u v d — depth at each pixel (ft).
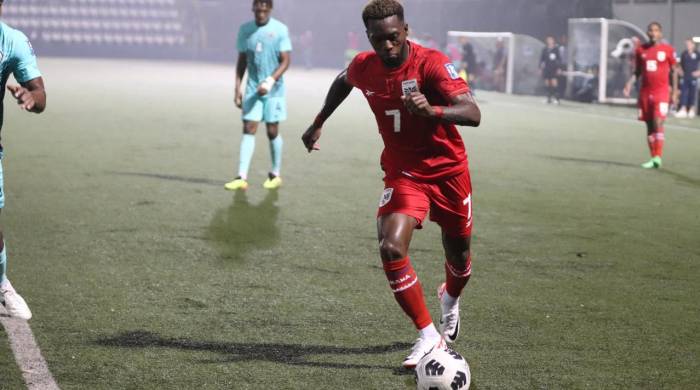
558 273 27.09
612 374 18.37
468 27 165.99
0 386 16.89
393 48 17.31
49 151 51.67
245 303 22.99
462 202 18.93
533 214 36.99
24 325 20.61
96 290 23.77
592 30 112.47
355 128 72.28
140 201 37.22
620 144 65.21
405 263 17.62
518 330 21.25
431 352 16.74
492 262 28.35
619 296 24.54
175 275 25.62
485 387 17.48
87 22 257.75
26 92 18.63
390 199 18.56
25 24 252.01
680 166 53.42
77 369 17.90
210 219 33.99
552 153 58.80
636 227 34.63
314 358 18.94
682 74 92.07
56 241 29.48
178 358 18.71
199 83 125.90
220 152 54.19
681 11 122.11
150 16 262.06
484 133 71.77
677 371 18.65
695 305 23.77
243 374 17.89
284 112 41.45
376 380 17.76
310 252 29.01
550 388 17.52
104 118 72.84
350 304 23.13
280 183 42.39
